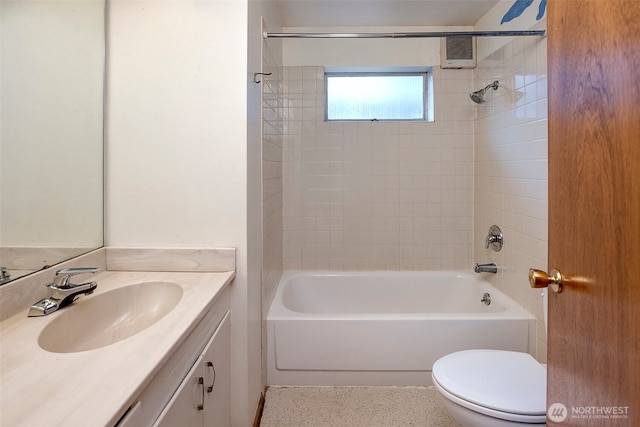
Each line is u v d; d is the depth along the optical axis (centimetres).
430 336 192
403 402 183
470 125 266
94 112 144
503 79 219
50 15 120
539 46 181
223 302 139
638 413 57
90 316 113
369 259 272
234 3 147
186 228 151
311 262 273
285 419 171
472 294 250
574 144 75
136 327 121
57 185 123
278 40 245
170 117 149
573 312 77
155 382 79
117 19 147
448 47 261
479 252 258
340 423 168
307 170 270
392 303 263
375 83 272
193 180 150
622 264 60
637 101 57
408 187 269
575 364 76
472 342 191
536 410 111
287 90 266
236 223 150
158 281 136
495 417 113
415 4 231
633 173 58
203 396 111
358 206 271
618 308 62
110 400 63
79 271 109
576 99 74
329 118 275
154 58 148
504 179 219
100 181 148
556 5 83
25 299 103
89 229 142
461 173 268
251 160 159
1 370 72
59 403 62
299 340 195
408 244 271
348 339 193
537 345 187
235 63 148
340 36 188
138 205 151
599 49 66
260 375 181
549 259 88
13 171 104
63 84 126
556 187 84
